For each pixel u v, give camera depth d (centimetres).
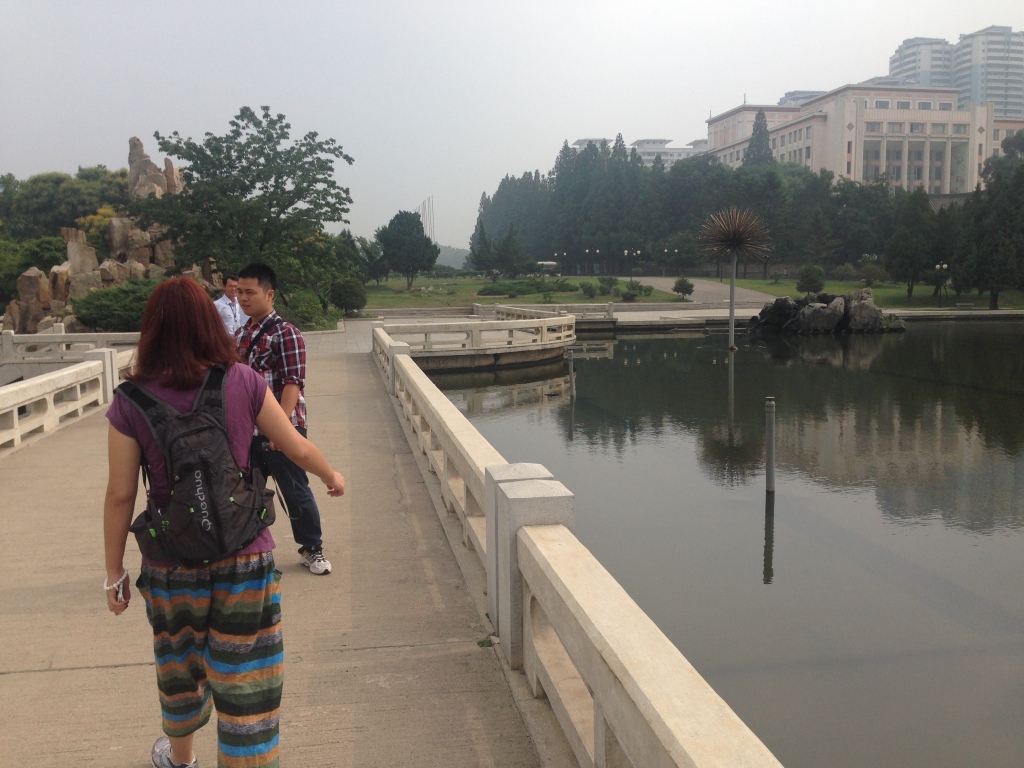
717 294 7019
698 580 837
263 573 222
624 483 1255
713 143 17575
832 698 596
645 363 2872
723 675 632
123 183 7531
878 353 3191
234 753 222
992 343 3556
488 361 2555
